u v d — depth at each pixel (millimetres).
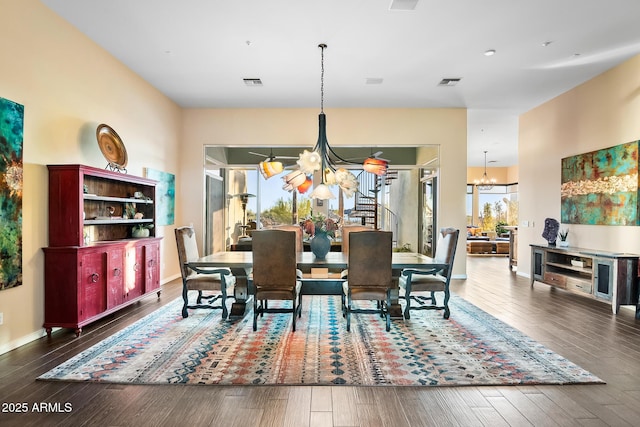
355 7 3709
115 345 3355
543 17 3869
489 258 11188
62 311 3570
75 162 4102
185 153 7207
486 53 4746
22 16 3354
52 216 3629
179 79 5684
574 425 2139
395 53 4762
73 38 4062
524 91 6184
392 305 4344
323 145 4637
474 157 12758
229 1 3602
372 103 6926
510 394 2496
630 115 4871
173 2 3615
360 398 2439
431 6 3682
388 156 7438
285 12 3801
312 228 4531
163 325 3969
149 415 2227
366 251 3797
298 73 5441
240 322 4102
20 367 2875
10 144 3178
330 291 4645
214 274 4363
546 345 3412
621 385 2633
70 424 2127
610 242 5184
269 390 2543
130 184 5117
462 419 2195
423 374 2785
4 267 3125
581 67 5176
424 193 7965
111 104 4816
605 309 4742
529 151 7277
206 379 2688
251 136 7234
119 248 4223
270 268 3785
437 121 7207
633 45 4492
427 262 4219
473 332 3785
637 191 4715
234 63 5086
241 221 7602
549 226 6082
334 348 3322
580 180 5758
